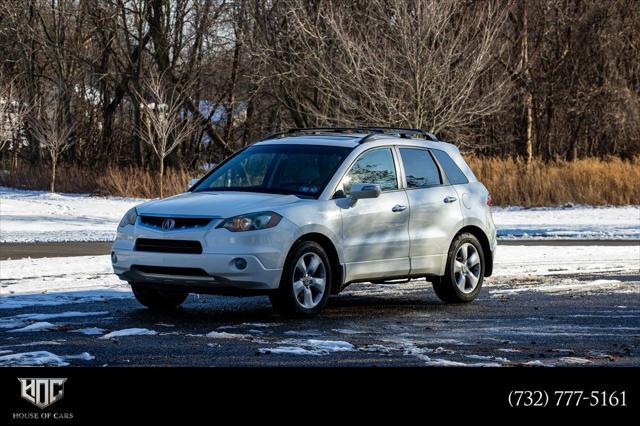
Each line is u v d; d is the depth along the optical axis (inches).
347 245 431.8
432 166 481.7
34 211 1330.0
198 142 2329.0
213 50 2155.5
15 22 2245.3
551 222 1197.1
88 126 2401.6
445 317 429.7
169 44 2128.4
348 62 1290.6
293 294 413.1
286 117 2154.3
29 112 2242.9
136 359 316.5
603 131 2175.2
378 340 365.1
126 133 2480.3
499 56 1624.0
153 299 442.0
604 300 486.6
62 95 2144.4
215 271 398.0
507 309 456.4
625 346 356.8
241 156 465.1
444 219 473.7
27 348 333.1
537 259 707.4
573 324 410.0
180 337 362.0
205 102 2306.8
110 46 2170.3
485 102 1349.7
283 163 449.4
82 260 646.5
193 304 466.6
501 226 1133.7
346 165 442.3
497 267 649.6
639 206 1439.5
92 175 1903.3
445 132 1362.0
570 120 2214.6
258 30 1923.0
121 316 415.2
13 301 453.7
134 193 1733.5
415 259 459.5
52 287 504.7
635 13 2182.6
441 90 1195.3
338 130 494.3
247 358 321.7
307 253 418.0
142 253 411.2
